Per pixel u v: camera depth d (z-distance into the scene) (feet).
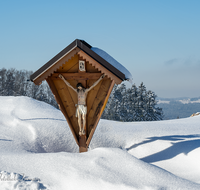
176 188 17.22
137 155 29.86
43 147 31.27
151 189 16.49
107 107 215.10
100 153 23.40
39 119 40.37
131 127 43.62
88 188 17.07
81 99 28.17
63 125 38.47
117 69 25.93
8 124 37.52
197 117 65.05
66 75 28.32
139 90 211.61
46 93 231.71
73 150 32.27
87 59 25.41
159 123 51.19
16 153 24.13
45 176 18.74
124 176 18.70
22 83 230.07
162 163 26.16
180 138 34.65
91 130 28.96
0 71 222.89
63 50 24.97
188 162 25.13
